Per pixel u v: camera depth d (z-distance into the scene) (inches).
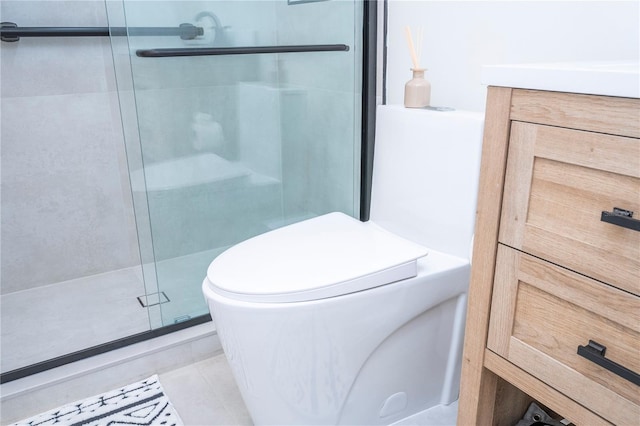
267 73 61.8
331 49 62.6
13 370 51.6
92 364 53.5
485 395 33.6
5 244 70.0
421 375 48.8
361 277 39.9
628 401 24.6
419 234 51.1
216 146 60.7
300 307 38.3
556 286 26.9
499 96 28.1
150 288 58.5
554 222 26.5
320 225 50.9
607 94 22.8
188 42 55.4
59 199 72.2
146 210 57.3
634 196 23.0
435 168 48.3
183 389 54.5
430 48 56.4
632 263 23.4
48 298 70.0
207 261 62.5
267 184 65.4
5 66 64.9
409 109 51.0
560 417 40.3
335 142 66.9
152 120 56.1
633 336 24.0
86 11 68.7
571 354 26.9
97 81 70.9
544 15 44.5
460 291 46.7
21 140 68.0
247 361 41.3
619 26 39.3
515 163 27.9
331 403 43.9
